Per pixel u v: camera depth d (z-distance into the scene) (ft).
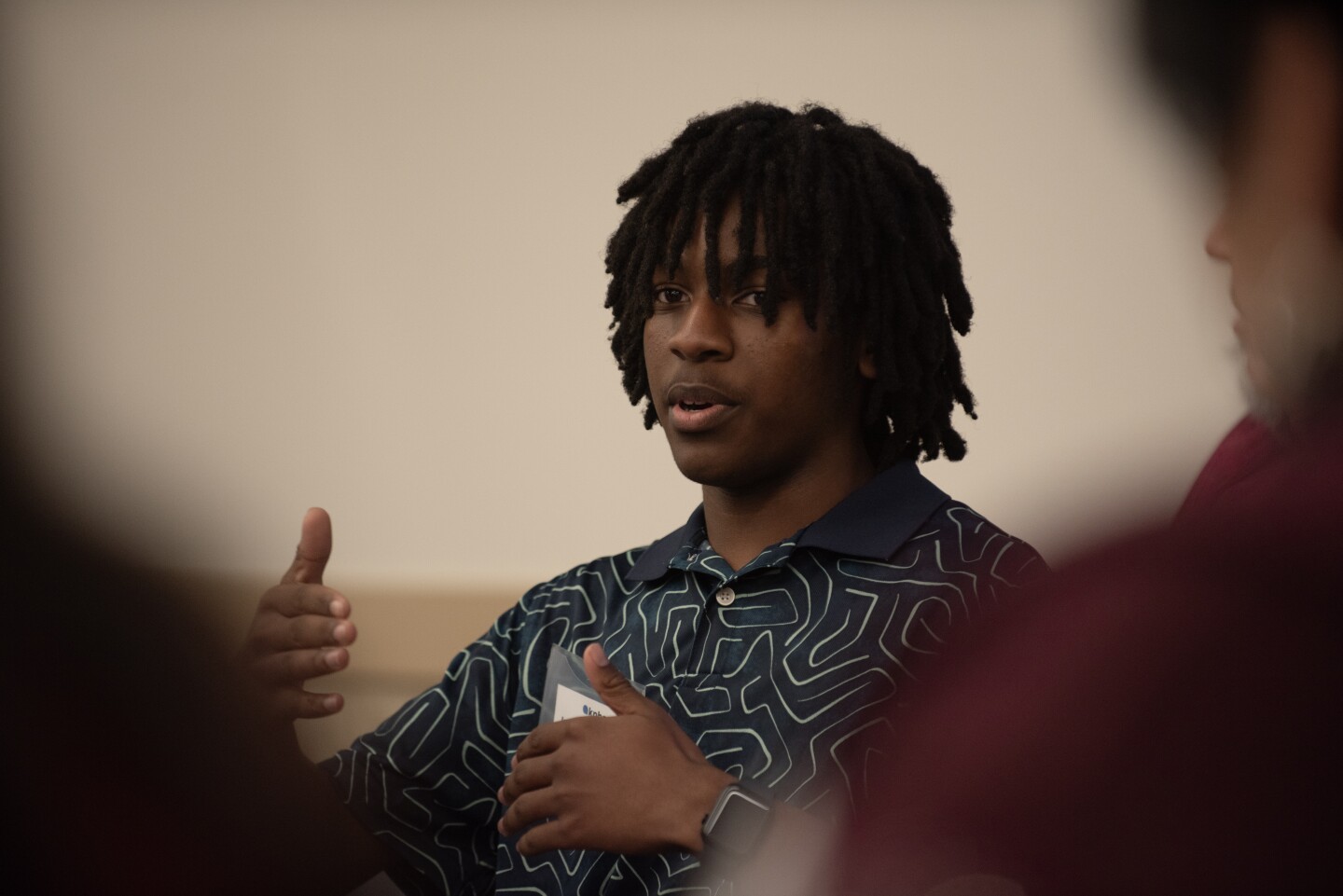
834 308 10.27
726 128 10.85
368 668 27.81
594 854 10.27
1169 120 3.22
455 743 11.46
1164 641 2.81
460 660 11.84
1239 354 3.69
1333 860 2.61
